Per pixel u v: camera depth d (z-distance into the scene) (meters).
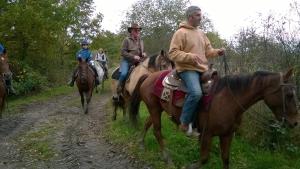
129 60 6.49
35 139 6.00
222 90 3.71
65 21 14.88
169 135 5.36
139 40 6.51
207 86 3.81
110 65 25.47
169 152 4.74
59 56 17.84
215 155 4.59
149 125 5.12
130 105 5.01
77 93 13.72
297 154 4.42
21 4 13.16
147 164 4.56
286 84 3.42
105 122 7.27
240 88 3.62
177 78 4.12
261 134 4.84
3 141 6.02
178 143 5.04
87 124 7.16
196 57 3.77
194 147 4.77
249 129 4.97
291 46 4.70
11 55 13.47
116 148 5.31
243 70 5.23
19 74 13.65
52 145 5.55
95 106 9.80
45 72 16.12
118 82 6.70
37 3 13.73
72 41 18.83
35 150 5.37
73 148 5.36
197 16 3.93
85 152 5.16
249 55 5.25
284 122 3.51
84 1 20.09
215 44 7.72
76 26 18.94
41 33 13.80
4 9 13.11
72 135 6.20
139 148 5.12
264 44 5.00
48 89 14.79
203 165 4.13
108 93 13.15
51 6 14.27
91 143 5.65
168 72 4.47
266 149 4.66
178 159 4.53
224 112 3.65
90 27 20.48
